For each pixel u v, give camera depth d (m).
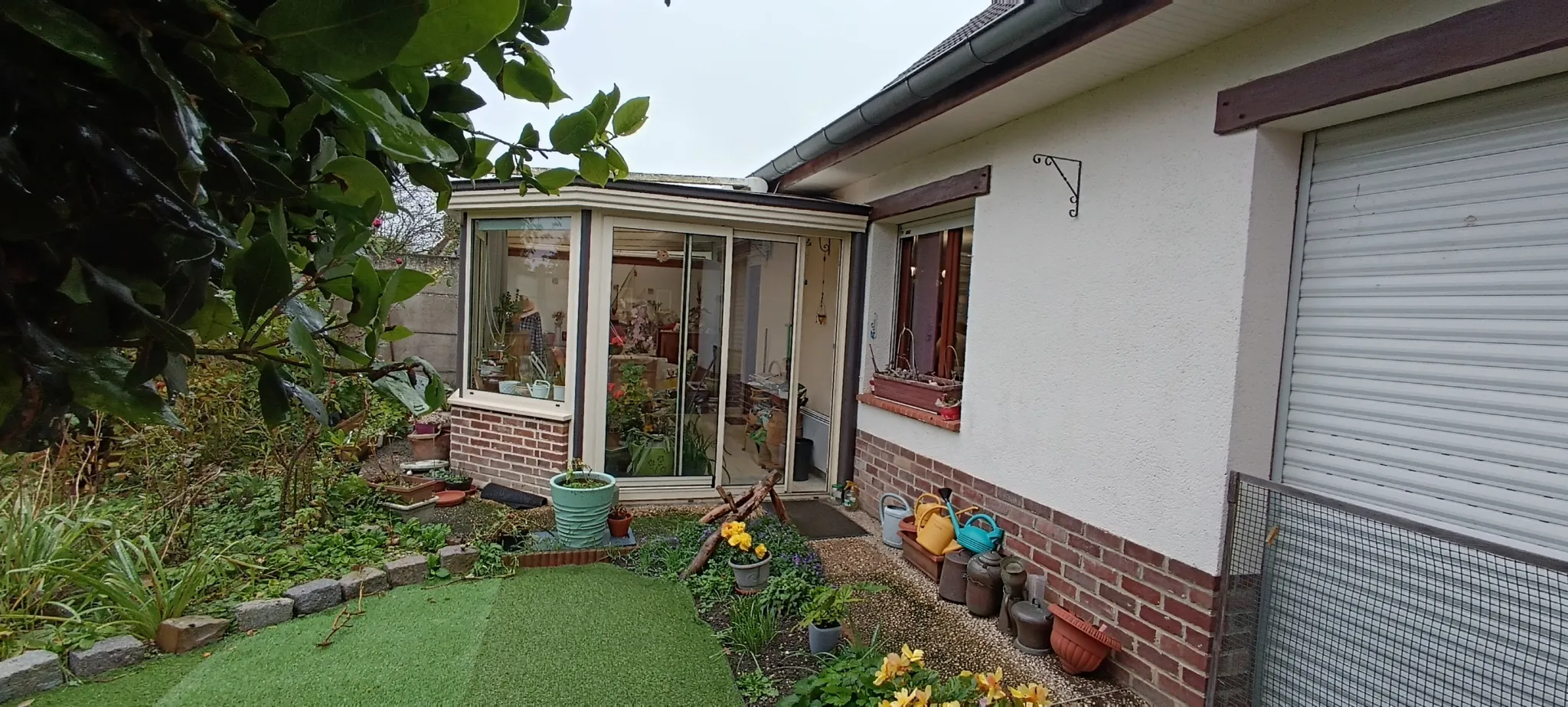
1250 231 2.63
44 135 0.42
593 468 5.61
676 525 5.16
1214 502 2.74
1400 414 2.37
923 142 4.68
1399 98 2.27
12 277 0.43
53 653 2.86
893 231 5.87
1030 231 3.89
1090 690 3.12
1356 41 2.30
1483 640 2.10
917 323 5.59
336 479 5.02
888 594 4.10
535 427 5.65
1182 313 2.90
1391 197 2.41
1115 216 3.29
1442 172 2.27
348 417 5.38
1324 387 2.61
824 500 6.19
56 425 0.45
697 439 6.01
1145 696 3.05
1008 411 4.04
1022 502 3.89
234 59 0.46
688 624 3.55
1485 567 2.10
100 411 0.46
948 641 3.53
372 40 0.45
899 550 4.89
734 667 3.15
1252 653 2.69
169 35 0.43
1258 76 2.62
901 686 2.46
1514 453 2.09
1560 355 2.00
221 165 0.52
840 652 3.24
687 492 5.96
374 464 6.23
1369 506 2.44
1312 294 2.65
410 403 0.73
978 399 4.32
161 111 0.41
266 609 3.40
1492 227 2.14
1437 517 2.26
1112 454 3.27
